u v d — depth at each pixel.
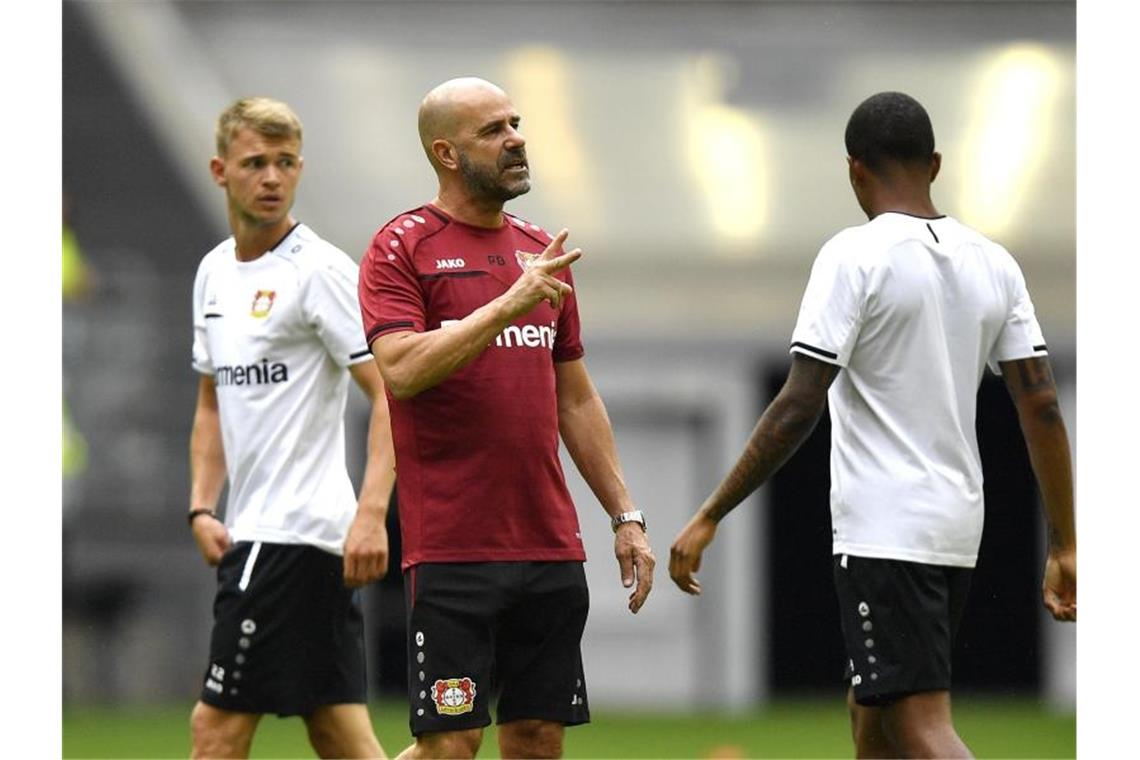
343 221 58.75
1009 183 59.06
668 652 55.12
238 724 21.52
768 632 59.59
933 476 18.33
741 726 44.69
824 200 60.31
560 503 18.62
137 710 50.56
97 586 52.75
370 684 55.22
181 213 55.44
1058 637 54.62
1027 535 58.06
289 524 21.22
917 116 18.75
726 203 59.59
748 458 18.47
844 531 18.58
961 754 18.14
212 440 22.86
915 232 18.36
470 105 18.38
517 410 18.31
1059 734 41.84
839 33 64.75
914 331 18.28
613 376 56.72
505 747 18.78
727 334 56.84
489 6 65.38
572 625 18.64
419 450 18.34
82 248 54.66
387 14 64.56
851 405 18.56
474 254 18.45
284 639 21.30
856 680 18.52
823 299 18.22
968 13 63.97
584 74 65.38
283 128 21.38
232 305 21.58
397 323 17.95
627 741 40.16
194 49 59.19
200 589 53.62
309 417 21.38
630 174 61.00
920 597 18.31
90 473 53.06
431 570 18.25
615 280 57.25
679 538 18.88
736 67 64.81
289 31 63.19
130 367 54.25
